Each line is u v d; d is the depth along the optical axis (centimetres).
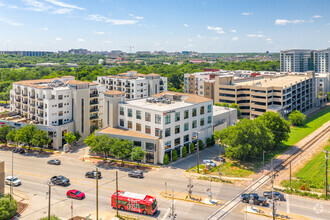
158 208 6781
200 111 11319
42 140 10750
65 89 11900
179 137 10481
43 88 11806
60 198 7331
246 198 7025
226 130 10250
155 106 10650
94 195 7481
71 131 12050
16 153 10906
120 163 9875
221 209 6712
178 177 8669
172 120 10100
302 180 8419
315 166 9606
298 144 12144
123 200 6706
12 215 6341
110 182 8288
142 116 10362
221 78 18550
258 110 17188
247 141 9512
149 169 9331
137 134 10350
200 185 8094
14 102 13825
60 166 9581
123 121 11081
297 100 19375
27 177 8638
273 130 11225
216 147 11688
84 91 12369
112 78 17875
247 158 10331
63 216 6412
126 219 6291
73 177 8669
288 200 7188
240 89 17888
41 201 7162
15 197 7369
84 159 10306
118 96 11200
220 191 7700
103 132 10650
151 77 17962
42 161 10062
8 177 8181
